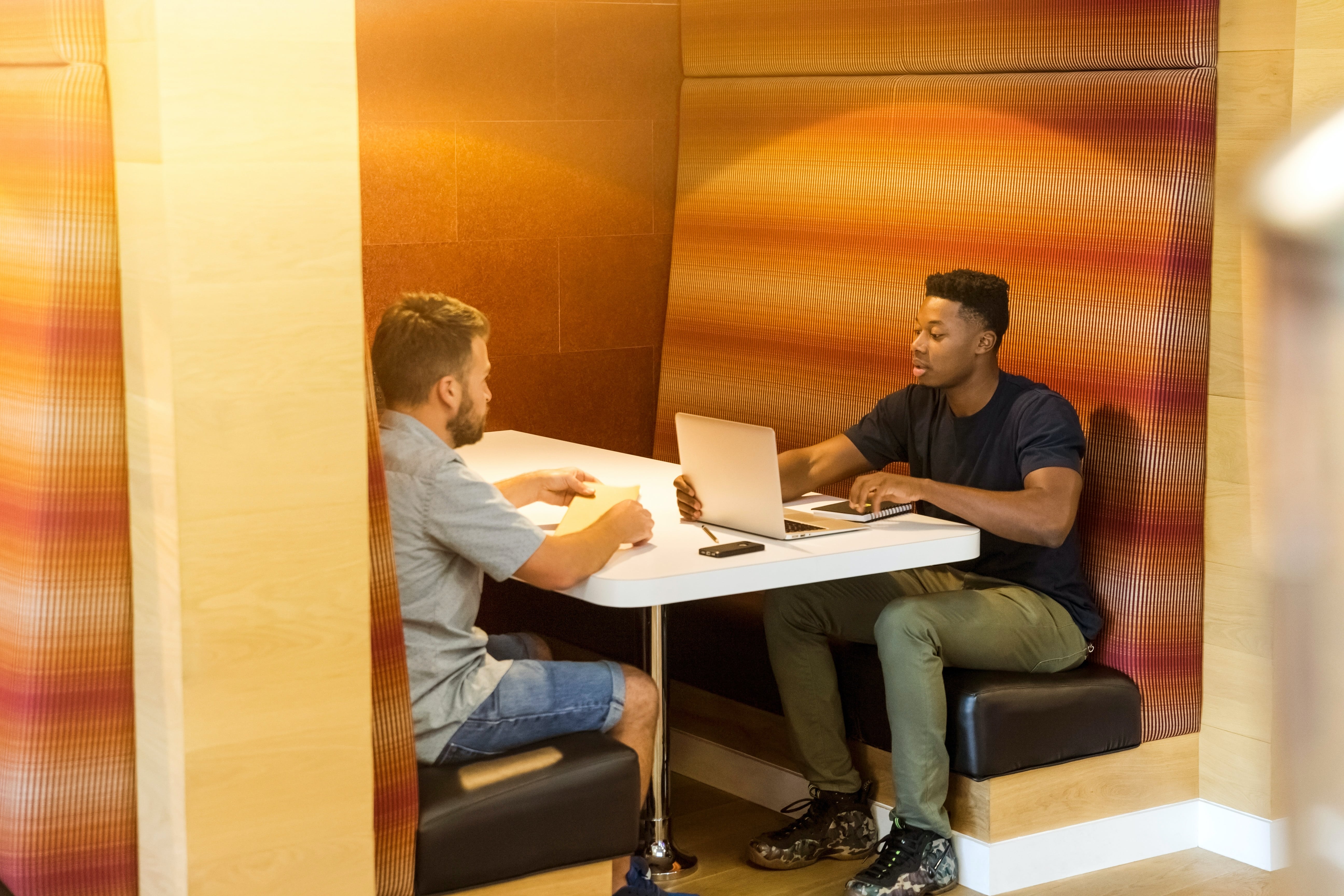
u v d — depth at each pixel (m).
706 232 4.23
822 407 3.87
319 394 1.86
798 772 3.37
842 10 3.80
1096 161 3.15
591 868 2.29
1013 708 2.89
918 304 3.59
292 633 1.88
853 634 3.08
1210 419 3.12
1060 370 3.25
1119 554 3.12
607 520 2.47
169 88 1.69
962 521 3.12
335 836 1.95
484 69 3.94
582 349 4.26
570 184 4.16
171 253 1.72
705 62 4.23
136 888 1.98
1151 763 3.15
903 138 3.62
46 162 1.80
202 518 1.79
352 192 1.84
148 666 1.89
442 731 2.27
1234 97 2.98
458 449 3.00
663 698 3.01
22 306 1.87
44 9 1.79
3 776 1.92
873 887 2.84
